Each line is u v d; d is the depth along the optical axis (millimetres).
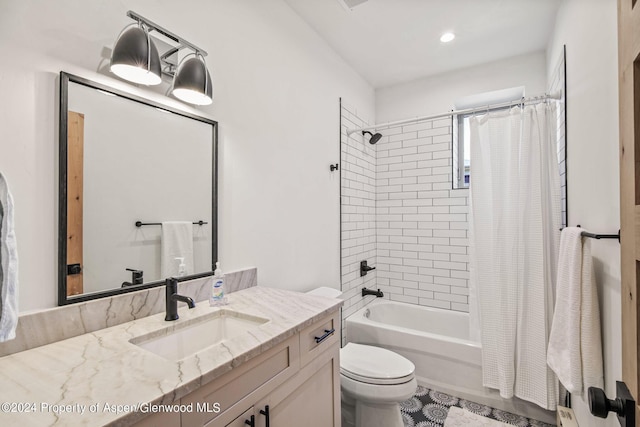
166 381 695
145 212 1179
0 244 706
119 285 1091
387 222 3143
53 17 938
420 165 2986
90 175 1019
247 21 1646
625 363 637
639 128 590
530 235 1923
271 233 1787
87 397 634
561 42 1916
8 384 685
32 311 885
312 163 2178
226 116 1516
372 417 1699
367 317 2701
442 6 1965
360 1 1914
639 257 570
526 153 1950
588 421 1406
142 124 1174
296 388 1071
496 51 2518
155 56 1058
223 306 1271
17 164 866
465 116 2955
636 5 580
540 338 1859
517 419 1932
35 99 900
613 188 1091
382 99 3188
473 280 2184
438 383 2217
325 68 2355
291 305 1283
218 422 779
